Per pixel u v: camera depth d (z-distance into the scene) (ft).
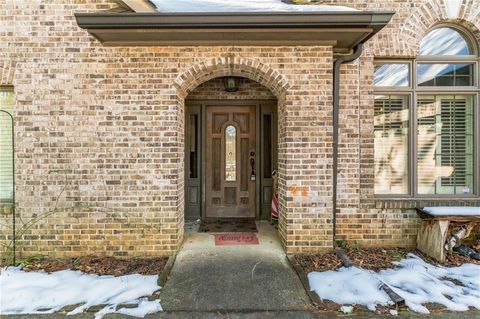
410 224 14.25
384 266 12.31
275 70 13.03
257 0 13.12
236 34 12.16
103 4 13.34
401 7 14.17
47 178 13.07
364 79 14.30
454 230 13.30
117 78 13.03
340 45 13.51
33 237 13.08
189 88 14.29
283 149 13.67
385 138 15.02
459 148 15.17
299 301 9.91
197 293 10.28
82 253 13.08
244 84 17.74
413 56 14.34
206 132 18.44
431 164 15.15
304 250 13.10
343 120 14.25
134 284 10.82
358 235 14.24
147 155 13.09
